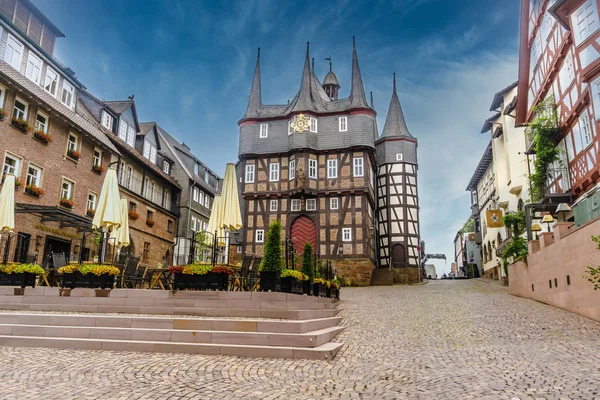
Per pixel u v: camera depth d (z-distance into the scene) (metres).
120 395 5.76
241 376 6.86
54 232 22.48
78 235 24.09
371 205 40.31
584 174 19.69
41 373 6.76
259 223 38.28
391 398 5.89
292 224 37.84
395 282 41.28
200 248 20.28
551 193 22.11
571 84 20.77
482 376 7.02
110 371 6.93
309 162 38.00
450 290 27.19
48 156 22.25
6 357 7.73
